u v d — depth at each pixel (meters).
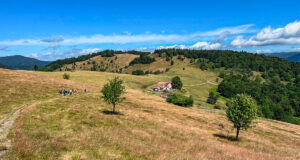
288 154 24.12
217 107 98.12
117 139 17.53
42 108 31.84
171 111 55.59
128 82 132.25
